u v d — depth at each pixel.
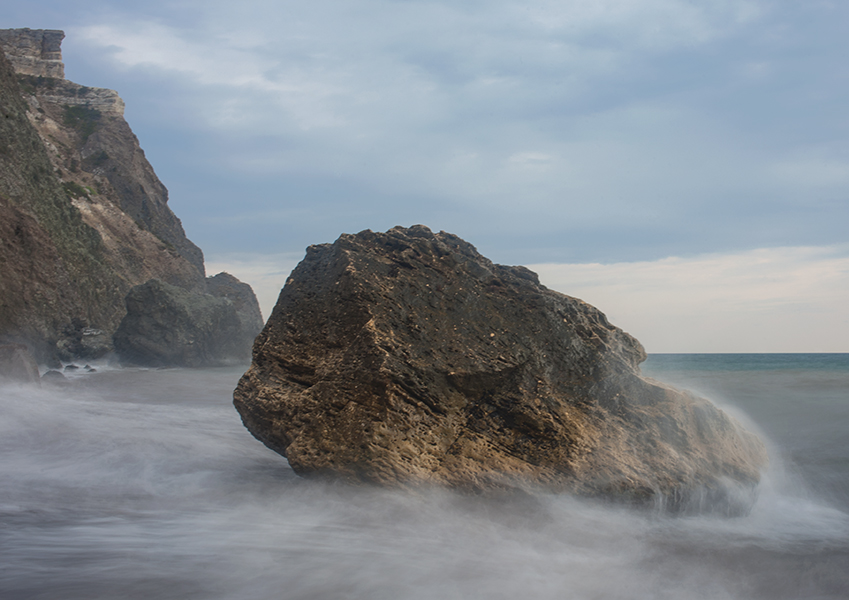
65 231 45.59
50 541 4.78
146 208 80.94
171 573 4.23
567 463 6.38
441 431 6.43
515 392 6.84
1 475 6.88
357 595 3.96
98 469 7.38
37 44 89.31
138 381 25.55
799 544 5.67
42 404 12.62
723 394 21.33
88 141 80.44
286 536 5.12
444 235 9.05
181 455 8.38
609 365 7.32
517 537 5.38
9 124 42.81
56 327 37.19
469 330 7.26
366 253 8.13
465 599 3.97
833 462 9.42
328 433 6.38
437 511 5.82
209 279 85.62
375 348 6.50
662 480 6.40
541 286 8.48
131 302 45.12
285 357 7.70
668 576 4.70
